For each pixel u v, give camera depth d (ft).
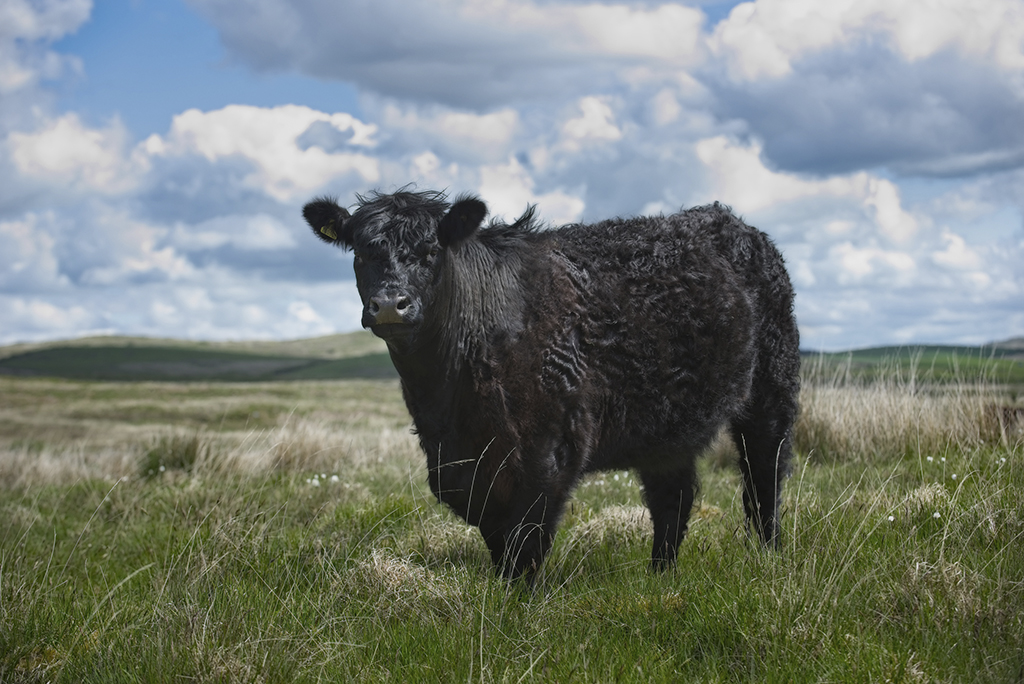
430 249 15.38
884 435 29.09
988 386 29.14
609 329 17.13
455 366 15.90
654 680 11.35
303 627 13.34
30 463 45.50
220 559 17.80
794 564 14.17
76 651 13.15
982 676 10.93
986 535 15.70
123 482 32.76
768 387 20.67
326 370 403.34
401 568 15.70
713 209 21.20
